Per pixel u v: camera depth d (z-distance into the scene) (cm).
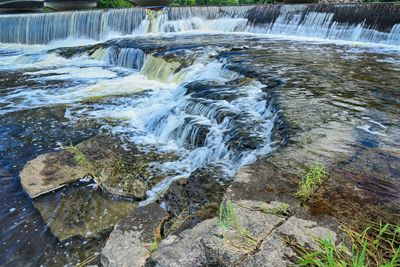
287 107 542
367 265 202
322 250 215
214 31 1719
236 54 1010
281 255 213
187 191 396
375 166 343
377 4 1208
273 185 304
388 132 443
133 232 316
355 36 1273
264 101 616
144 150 597
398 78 726
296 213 260
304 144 402
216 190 392
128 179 485
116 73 1148
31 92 943
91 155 554
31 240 383
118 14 1723
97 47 1366
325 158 363
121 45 1273
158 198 405
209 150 531
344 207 269
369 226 245
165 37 1497
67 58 1374
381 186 303
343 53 1025
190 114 656
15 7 2228
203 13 1769
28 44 1848
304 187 291
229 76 842
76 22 1759
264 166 343
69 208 434
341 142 409
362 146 396
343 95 607
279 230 238
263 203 274
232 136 514
